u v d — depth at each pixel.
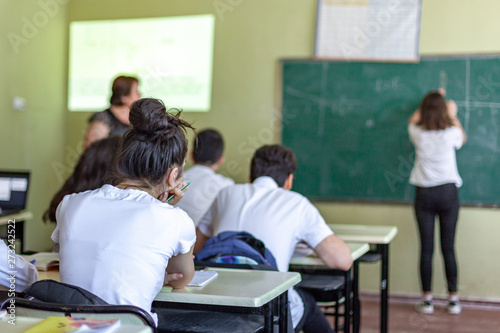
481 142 4.36
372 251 3.01
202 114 4.88
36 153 4.79
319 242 2.26
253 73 4.79
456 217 4.11
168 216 1.47
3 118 4.39
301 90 4.70
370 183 4.59
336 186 4.64
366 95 4.57
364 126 4.59
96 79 5.08
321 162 4.67
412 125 4.18
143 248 1.43
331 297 2.63
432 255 4.17
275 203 2.30
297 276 1.79
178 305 1.58
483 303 4.35
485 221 4.36
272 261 2.09
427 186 4.10
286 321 1.74
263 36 4.77
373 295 4.61
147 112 1.48
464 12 4.38
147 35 4.98
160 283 1.47
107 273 1.41
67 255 1.45
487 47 4.34
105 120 3.34
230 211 2.33
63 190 2.40
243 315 1.84
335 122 4.64
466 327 3.81
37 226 4.84
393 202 4.54
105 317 1.29
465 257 4.40
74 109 5.12
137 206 1.46
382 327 3.05
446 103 4.10
